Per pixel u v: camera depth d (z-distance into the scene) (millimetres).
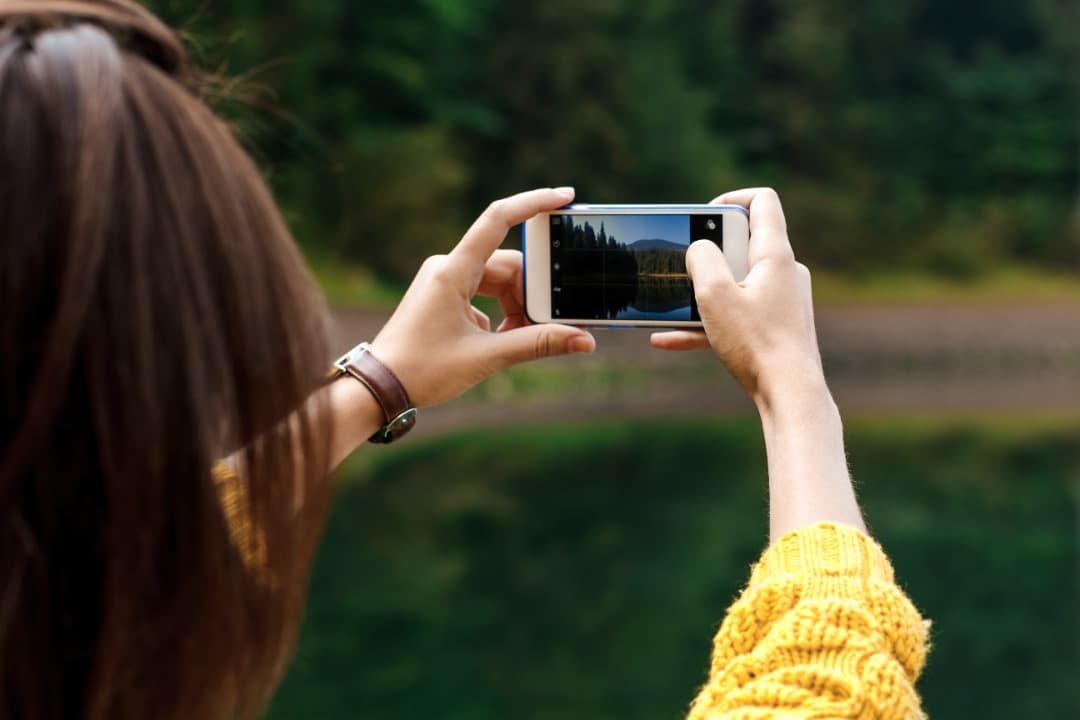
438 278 864
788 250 823
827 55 40594
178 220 470
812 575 649
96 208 447
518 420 17359
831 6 41469
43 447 440
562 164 30984
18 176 449
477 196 30641
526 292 1132
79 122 457
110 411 447
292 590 512
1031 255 41188
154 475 450
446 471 11938
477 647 6043
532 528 9172
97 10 509
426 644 6035
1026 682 6539
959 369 31297
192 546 459
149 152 474
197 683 472
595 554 8328
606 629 6508
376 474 11617
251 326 480
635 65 33156
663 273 1107
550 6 31203
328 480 523
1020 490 12328
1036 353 33531
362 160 23734
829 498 701
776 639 613
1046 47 44312
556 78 30953
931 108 42750
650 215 1104
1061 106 43500
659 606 7043
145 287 455
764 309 785
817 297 36500
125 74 482
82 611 460
